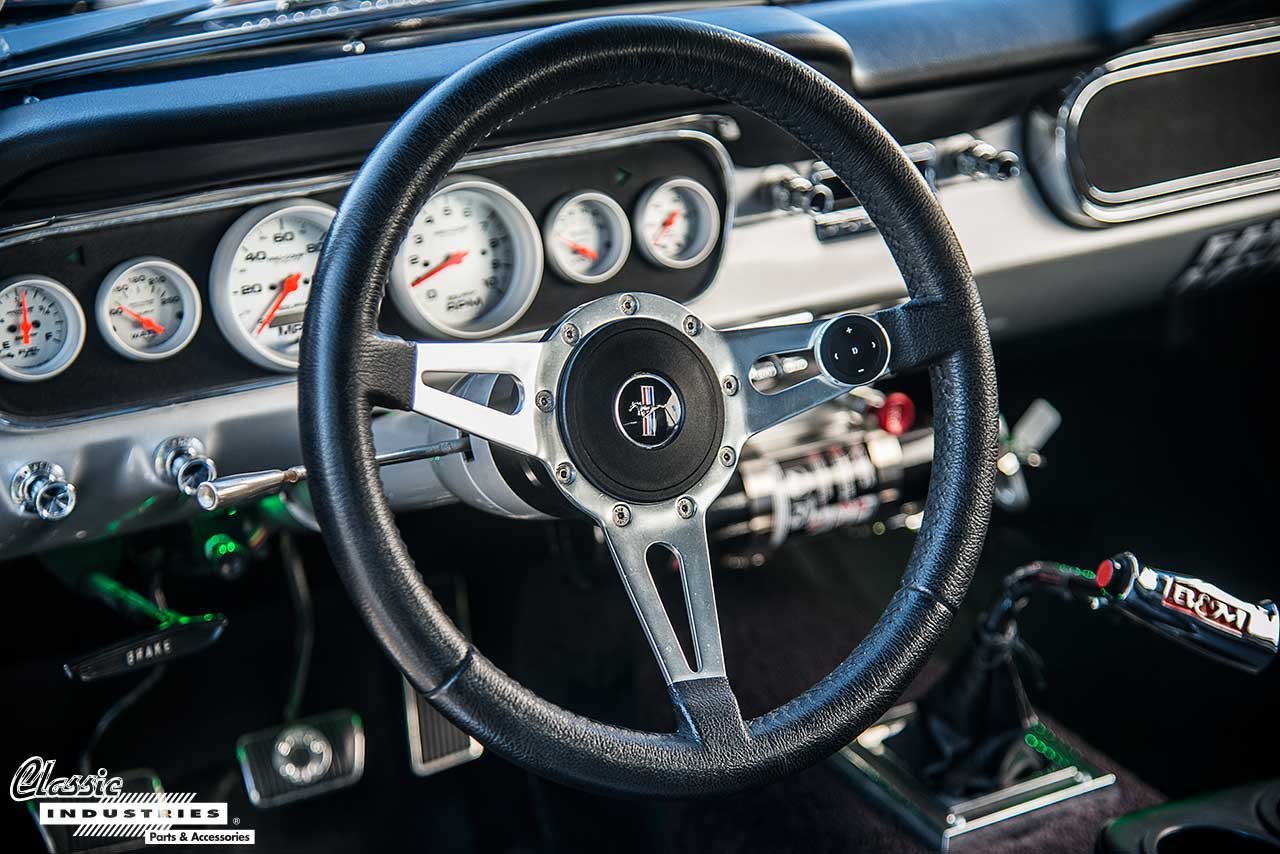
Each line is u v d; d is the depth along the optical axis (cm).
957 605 110
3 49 129
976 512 112
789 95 108
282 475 109
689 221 160
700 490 108
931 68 161
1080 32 168
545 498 111
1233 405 226
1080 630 214
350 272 95
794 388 111
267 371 143
